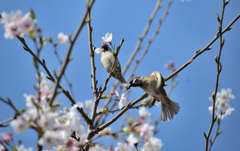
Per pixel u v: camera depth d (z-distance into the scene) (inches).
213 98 285.4
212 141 281.9
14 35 213.6
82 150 284.8
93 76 355.9
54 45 218.7
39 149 199.8
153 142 239.3
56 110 229.6
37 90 215.0
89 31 362.9
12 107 206.2
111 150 246.8
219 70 286.2
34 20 199.3
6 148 212.7
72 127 230.2
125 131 220.1
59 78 206.8
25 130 199.9
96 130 316.8
